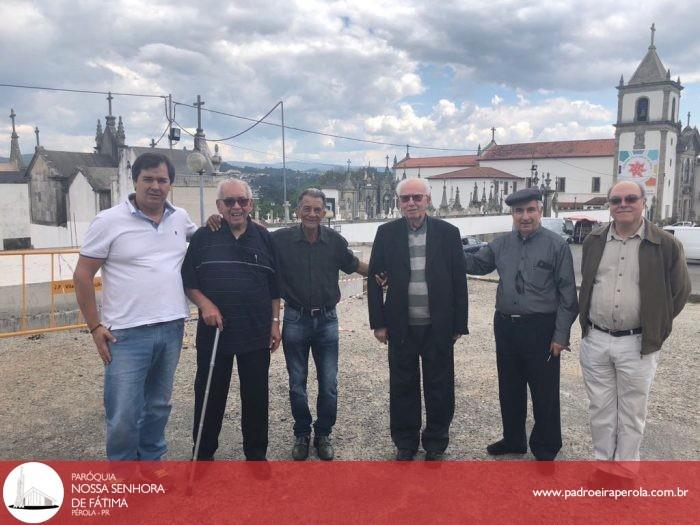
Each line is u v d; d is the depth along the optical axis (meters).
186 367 6.04
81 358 6.33
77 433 4.36
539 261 3.67
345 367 6.17
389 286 3.85
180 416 4.74
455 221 34.34
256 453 3.67
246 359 3.59
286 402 5.09
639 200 3.22
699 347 7.00
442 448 3.90
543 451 3.78
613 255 3.38
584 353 3.56
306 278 3.90
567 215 46.06
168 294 3.32
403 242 3.81
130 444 3.28
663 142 58.62
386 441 4.25
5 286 7.20
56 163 28.23
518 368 3.85
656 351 3.29
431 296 3.77
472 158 77.69
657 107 58.75
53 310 7.53
